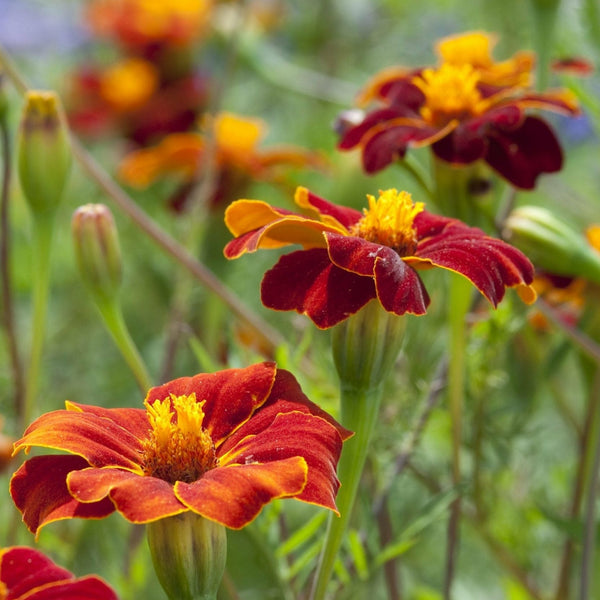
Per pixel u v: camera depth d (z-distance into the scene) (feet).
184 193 1.85
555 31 1.50
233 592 1.33
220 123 1.76
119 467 1.12
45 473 1.12
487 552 1.67
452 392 1.34
